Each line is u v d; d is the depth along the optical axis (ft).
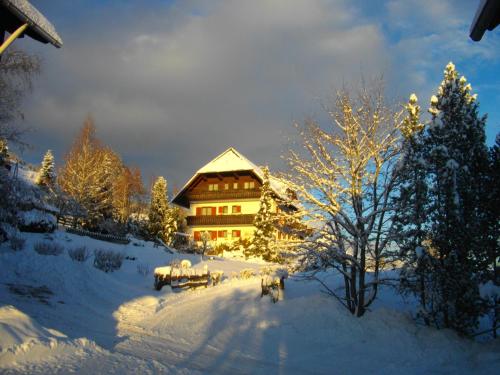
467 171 33.37
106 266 65.92
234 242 149.48
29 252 55.21
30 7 31.04
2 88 48.70
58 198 102.22
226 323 38.11
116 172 168.96
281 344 32.71
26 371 20.33
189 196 168.76
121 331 35.40
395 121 38.14
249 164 160.56
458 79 36.09
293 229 40.40
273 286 45.27
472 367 27.25
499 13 22.11
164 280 58.80
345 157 38.91
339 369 27.32
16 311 26.58
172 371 23.24
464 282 31.35
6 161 52.47
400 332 33.04
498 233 33.14
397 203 35.60
